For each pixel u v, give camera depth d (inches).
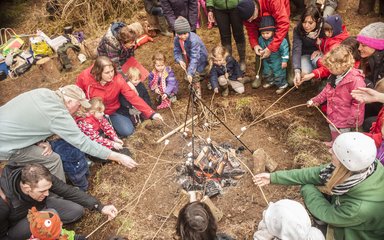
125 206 134.6
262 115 165.6
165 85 177.2
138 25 235.1
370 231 94.9
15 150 127.2
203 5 236.2
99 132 161.0
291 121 157.3
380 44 135.7
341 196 94.7
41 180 109.1
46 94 124.5
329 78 143.1
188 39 170.6
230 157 146.4
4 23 280.8
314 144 144.9
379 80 132.8
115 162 151.3
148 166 151.0
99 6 258.2
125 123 165.9
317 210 99.9
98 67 148.9
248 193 136.5
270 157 149.1
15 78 230.5
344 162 87.7
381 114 121.8
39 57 232.8
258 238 93.4
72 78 220.8
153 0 234.7
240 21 181.6
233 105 172.7
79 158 141.2
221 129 166.1
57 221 100.6
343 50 130.9
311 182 107.9
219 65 174.4
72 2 261.0
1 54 237.5
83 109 145.0
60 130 125.9
